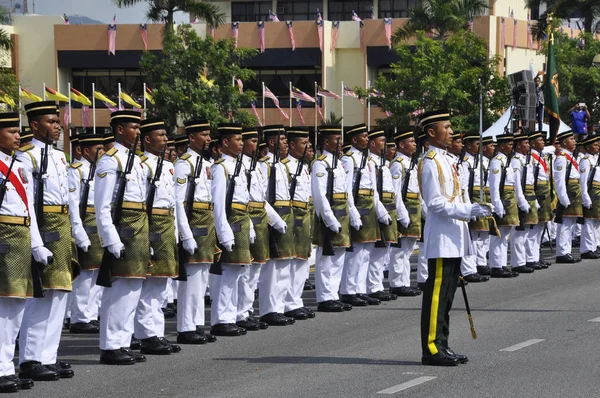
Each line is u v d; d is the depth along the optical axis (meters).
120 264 12.84
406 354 13.23
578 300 17.86
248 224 15.19
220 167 14.85
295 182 16.45
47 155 12.23
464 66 45.81
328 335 14.92
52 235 12.10
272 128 16.47
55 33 63.03
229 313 15.14
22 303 11.60
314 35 62.22
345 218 17.19
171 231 13.62
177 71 47.00
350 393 11.00
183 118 47.66
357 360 12.88
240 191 15.09
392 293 19.39
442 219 12.39
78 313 16.05
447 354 12.46
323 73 62.09
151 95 47.44
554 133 30.95
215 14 53.56
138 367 12.73
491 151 22.19
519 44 63.53
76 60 62.97
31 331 12.06
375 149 18.61
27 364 12.06
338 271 17.39
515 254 22.34
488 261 24.25
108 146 16.19
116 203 12.86
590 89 50.44
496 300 18.08
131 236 12.89
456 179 12.55
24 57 63.38
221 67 47.19
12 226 11.39
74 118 62.41
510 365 12.39
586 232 24.80
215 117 46.16
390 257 19.45
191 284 14.38
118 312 12.98
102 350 13.02
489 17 60.03
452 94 44.69
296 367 12.49
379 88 47.66
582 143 24.42
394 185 18.81
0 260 11.34
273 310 16.08
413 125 46.56
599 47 52.22
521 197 21.78
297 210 16.47
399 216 18.86
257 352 13.63
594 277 21.23
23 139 12.95
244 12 68.94
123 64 62.56
